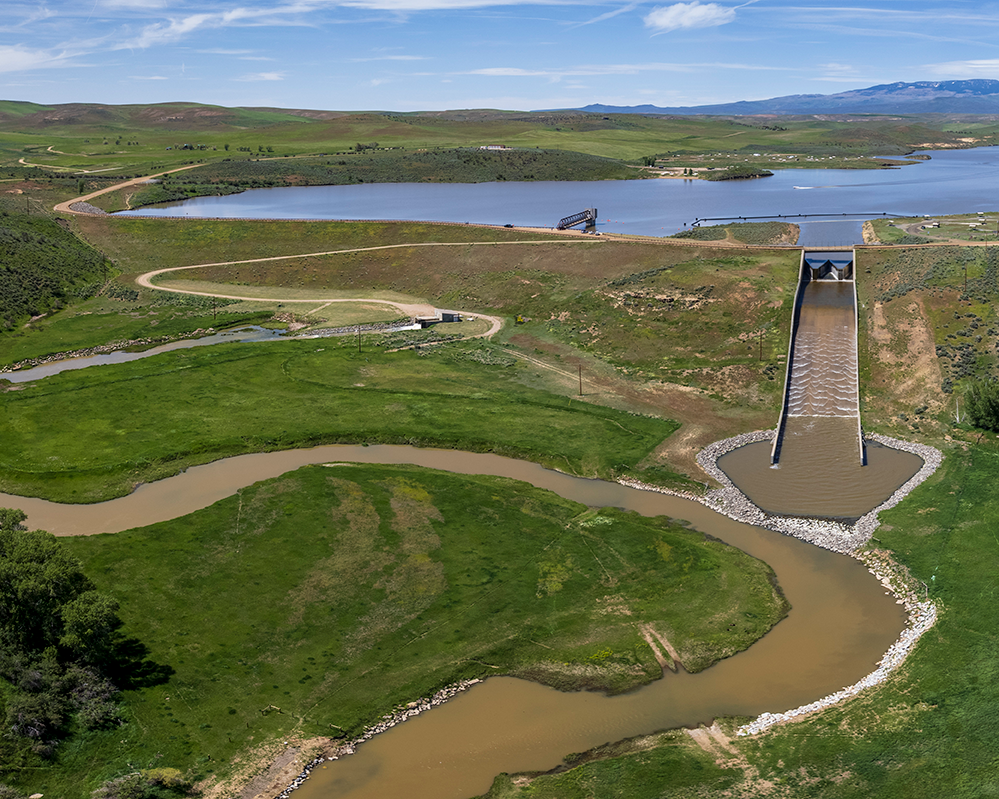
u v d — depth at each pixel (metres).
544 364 133.38
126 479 97.31
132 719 59.75
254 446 105.50
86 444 105.56
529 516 87.94
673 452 101.56
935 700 60.06
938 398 109.50
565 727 59.81
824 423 107.50
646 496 92.75
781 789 53.22
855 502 88.88
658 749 57.34
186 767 56.12
